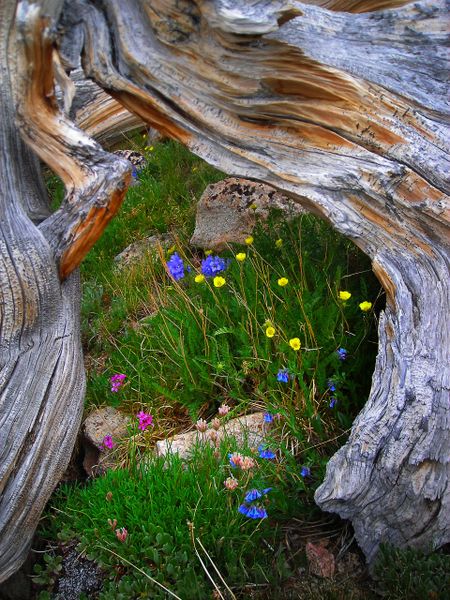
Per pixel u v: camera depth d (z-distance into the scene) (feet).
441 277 3.48
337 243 4.79
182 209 6.83
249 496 3.16
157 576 3.19
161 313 4.77
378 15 3.68
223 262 4.89
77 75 8.48
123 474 3.73
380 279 3.63
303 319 4.19
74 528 3.69
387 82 3.50
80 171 3.41
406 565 2.99
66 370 3.43
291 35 3.44
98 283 6.24
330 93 3.51
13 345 3.31
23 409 3.24
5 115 3.33
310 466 3.56
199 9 3.28
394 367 3.32
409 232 3.55
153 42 3.54
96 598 3.37
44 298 3.34
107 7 3.55
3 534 3.17
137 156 8.34
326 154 3.62
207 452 3.66
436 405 3.12
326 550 3.28
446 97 3.55
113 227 6.86
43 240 3.34
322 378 3.91
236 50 3.44
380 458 3.09
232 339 4.54
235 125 3.74
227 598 3.12
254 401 4.19
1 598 3.46
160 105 3.71
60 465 3.40
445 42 3.65
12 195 3.38
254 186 5.88
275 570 3.19
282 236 5.12
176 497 3.47
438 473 3.06
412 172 3.45
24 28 3.06
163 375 4.59
